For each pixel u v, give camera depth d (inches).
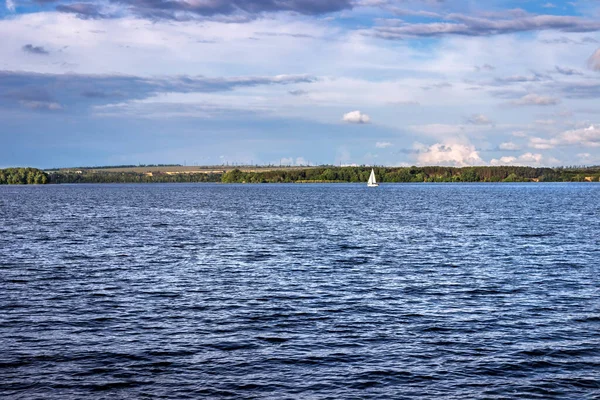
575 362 898.1
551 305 1241.4
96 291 1373.0
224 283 1475.1
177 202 6141.7
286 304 1247.5
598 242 2325.3
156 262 1820.9
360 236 2605.8
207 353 931.3
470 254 2003.0
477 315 1158.3
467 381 826.2
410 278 1549.0
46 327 1068.5
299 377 837.8
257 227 3085.6
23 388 796.6
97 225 3191.4
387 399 769.6
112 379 828.6
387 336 1020.5
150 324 1091.3
